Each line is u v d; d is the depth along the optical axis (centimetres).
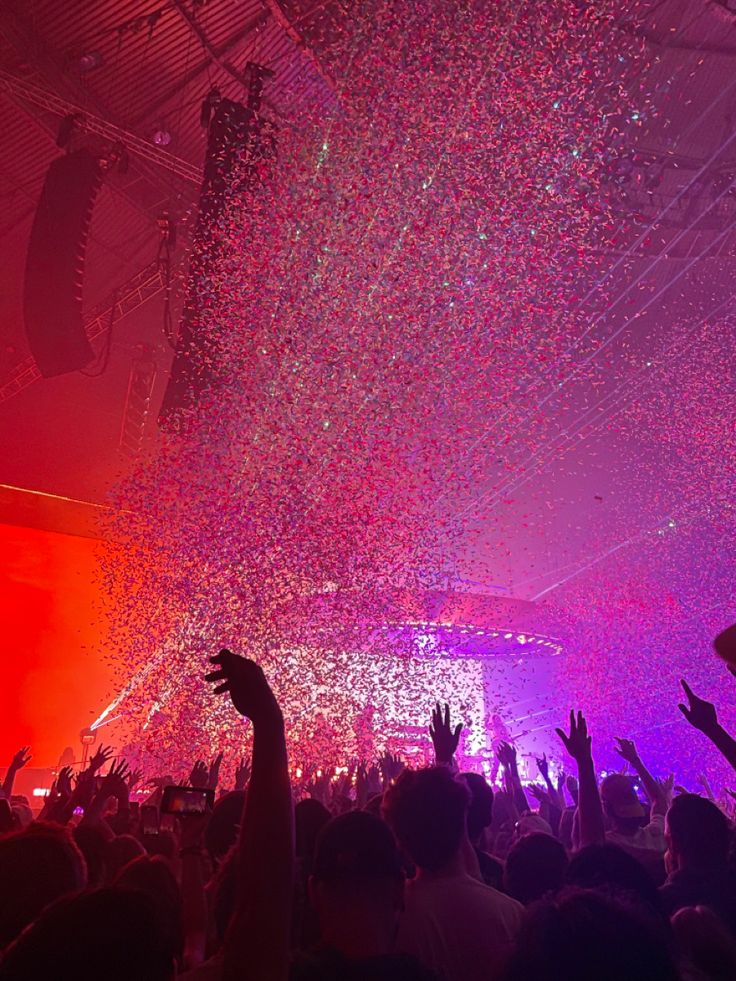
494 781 1523
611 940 136
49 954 122
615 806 420
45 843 212
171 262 1936
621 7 1537
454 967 214
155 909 133
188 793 253
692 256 2022
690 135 1850
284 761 150
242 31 1498
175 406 1367
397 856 189
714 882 271
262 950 134
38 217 1316
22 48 1430
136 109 1608
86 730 1773
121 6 1410
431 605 1501
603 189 1792
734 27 1623
